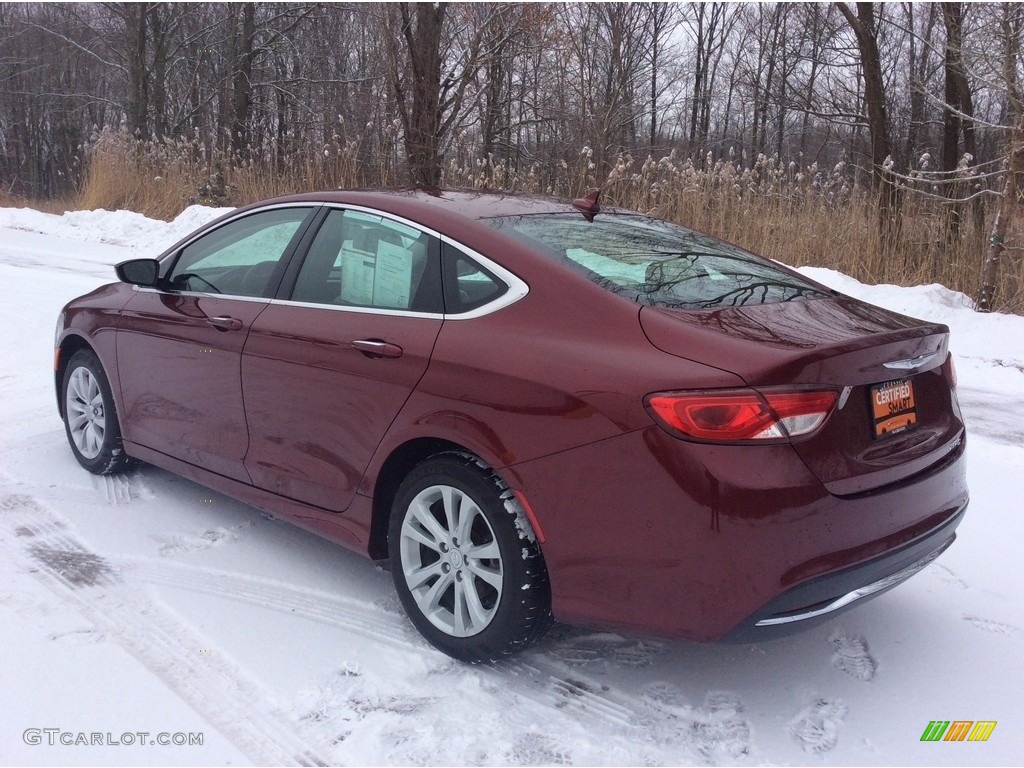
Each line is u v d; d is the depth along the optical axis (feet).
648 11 96.22
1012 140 34.55
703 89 116.06
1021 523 14.35
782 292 10.55
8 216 58.29
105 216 56.70
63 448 16.72
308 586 11.78
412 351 10.16
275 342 11.70
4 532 13.03
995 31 34.55
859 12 46.68
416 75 51.57
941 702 9.55
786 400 8.16
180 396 13.29
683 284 10.06
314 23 91.66
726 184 42.70
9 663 9.59
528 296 9.70
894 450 9.12
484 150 75.41
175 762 8.13
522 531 9.26
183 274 13.82
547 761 8.41
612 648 10.56
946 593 12.04
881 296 35.68
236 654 10.01
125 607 10.96
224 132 87.15
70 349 15.99
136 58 96.89
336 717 8.95
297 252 12.12
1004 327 31.83
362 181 54.08
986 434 19.47
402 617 11.08
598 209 12.51
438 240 10.64
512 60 77.25
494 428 9.32
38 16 141.90
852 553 8.50
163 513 13.98
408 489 10.25
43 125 161.17
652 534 8.39
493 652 9.64
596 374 8.78
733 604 8.16
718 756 8.57
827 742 8.84
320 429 11.18
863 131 74.95
